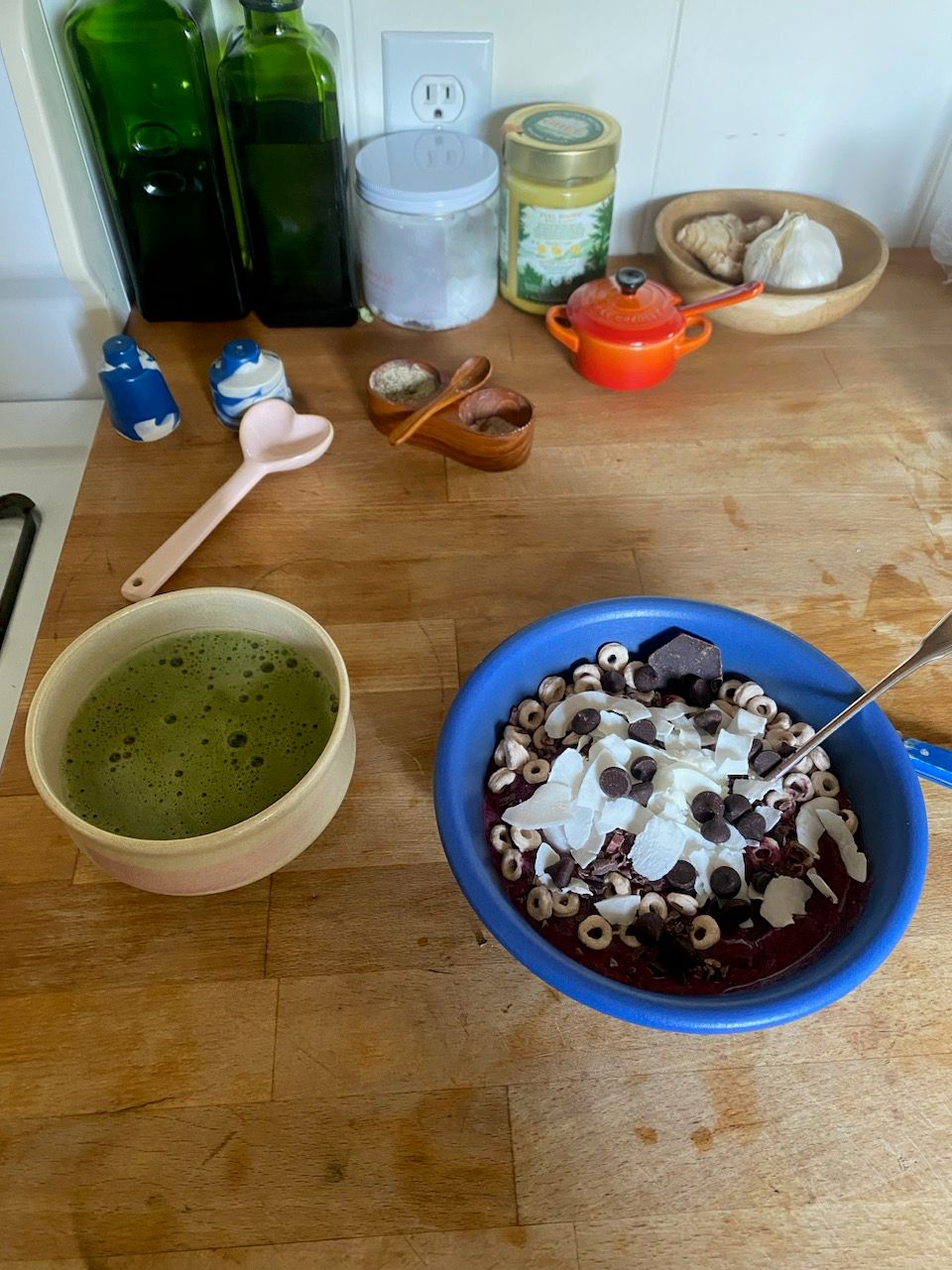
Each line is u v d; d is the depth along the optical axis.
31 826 0.56
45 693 0.49
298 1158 0.45
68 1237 0.43
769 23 0.79
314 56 0.72
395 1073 0.48
